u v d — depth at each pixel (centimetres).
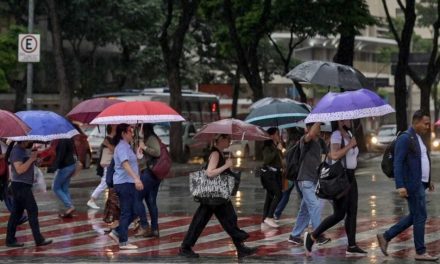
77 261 1909
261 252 2061
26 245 2222
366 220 2684
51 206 3162
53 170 2772
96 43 7831
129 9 7519
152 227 2342
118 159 2103
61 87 5297
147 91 6456
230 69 9188
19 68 6625
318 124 2055
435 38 6812
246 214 2906
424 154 1888
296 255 2000
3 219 2795
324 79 2291
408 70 6831
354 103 1841
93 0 7375
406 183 1852
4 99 7875
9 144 2245
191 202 3322
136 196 2141
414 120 1861
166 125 6006
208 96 7119
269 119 2469
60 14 7244
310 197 2089
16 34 6525
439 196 3503
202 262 1884
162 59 8181
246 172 5056
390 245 2161
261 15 6044
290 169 2116
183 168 5103
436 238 2286
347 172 1914
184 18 5497
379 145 8294
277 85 13300
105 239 2328
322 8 6044
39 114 2147
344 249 2097
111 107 2142
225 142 1917
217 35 6800
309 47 13425
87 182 4162
